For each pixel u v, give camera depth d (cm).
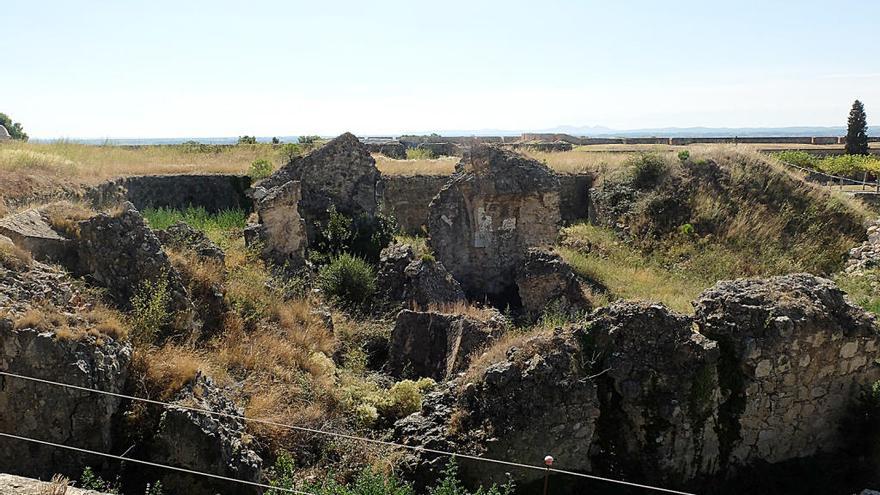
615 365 780
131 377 750
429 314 1176
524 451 728
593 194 2245
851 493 795
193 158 2522
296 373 968
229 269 1256
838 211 2067
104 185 1700
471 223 1738
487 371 768
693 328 825
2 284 731
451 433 748
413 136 4288
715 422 786
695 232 1984
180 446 679
